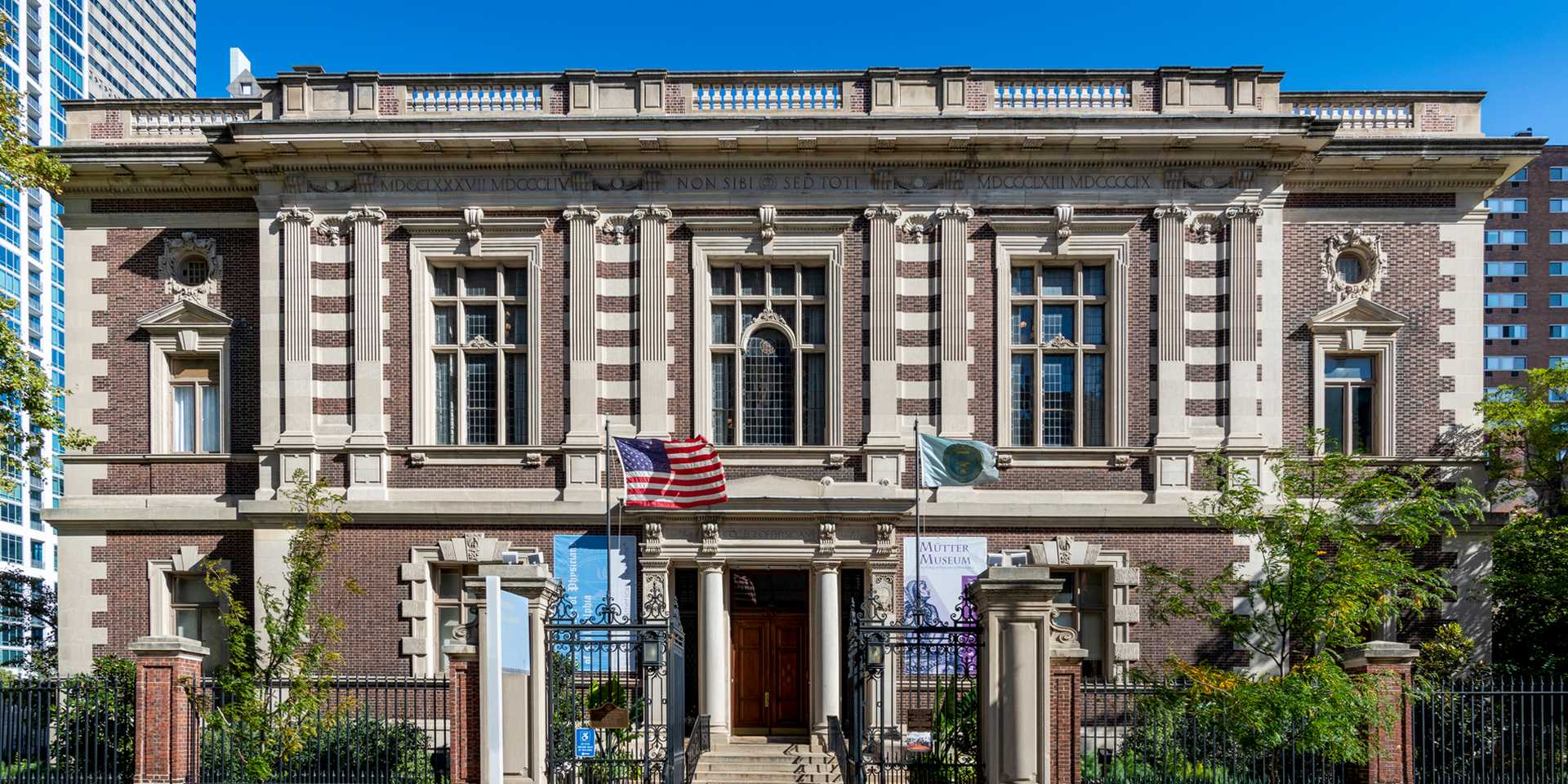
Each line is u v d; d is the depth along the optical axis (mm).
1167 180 25531
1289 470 22922
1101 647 25312
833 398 25438
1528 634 24797
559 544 24984
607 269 25688
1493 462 26188
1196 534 25047
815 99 26094
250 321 26406
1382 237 26406
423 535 25109
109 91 98438
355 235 25484
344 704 19922
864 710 20812
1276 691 17609
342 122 25000
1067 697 16688
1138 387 25531
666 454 23875
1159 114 25062
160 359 26469
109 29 98875
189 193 26594
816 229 25625
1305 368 26203
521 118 25016
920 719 24156
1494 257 88938
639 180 25656
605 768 19281
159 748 17953
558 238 25672
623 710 20141
